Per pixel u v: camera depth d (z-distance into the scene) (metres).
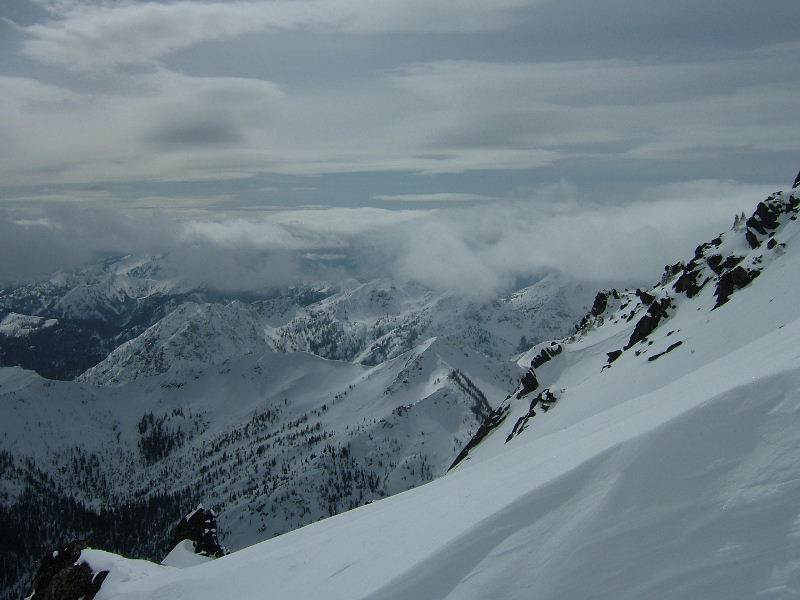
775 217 133.12
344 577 26.44
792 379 19.64
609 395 106.56
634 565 16.97
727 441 19.14
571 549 18.86
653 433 21.12
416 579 21.77
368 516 36.19
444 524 26.08
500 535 21.45
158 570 41.88
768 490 16.83
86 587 40.56
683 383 39.38
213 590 33.12
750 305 103.25
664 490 18.94
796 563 14.35
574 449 28.62
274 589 29.83
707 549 16.16
